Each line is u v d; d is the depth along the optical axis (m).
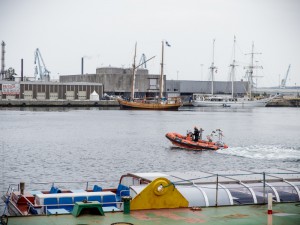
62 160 70.62
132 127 146.12
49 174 57.84
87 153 80.06
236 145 99.69
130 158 74.06
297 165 69.88
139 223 22.12
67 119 183.62
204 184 27.16
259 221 22.83
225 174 29.36
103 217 22.92
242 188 26.78
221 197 25.98
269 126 164.12
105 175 58.12
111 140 104.50
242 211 24.45
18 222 21.95
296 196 27.17
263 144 102.31
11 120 173.38
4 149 84.69
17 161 68.88
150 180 27.34
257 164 70.50
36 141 100.50
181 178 28.00
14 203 30.00
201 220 22.83
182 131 135.12
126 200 23.66
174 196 24.89
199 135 95.06
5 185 50.22
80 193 26.67
